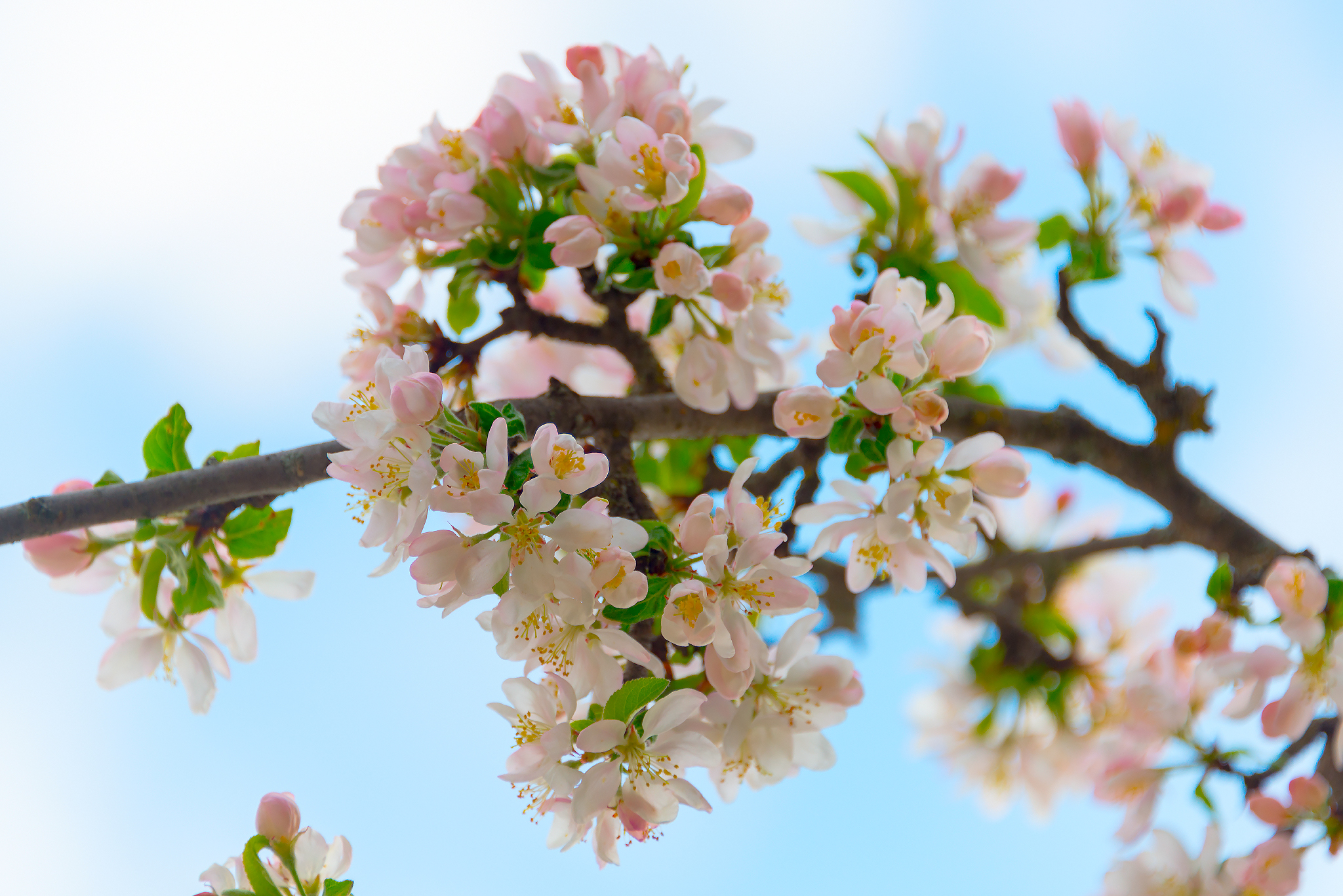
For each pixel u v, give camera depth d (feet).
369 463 4.14
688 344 4.49
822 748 4.29
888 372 4.28
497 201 4.47
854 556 4.33
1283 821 4.53
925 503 4.30
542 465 4.10
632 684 4.17
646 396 4.56
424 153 4.48
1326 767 4.54
